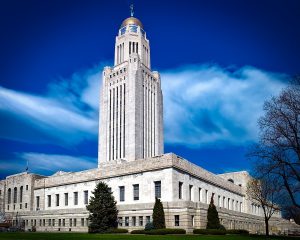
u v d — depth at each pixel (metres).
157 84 160.50
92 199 71.31
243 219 97.00
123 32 165.25
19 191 105.31
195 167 82.31
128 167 79.19
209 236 53.78
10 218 98.56
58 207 92.62
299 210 88.94
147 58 164.12
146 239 44.38
